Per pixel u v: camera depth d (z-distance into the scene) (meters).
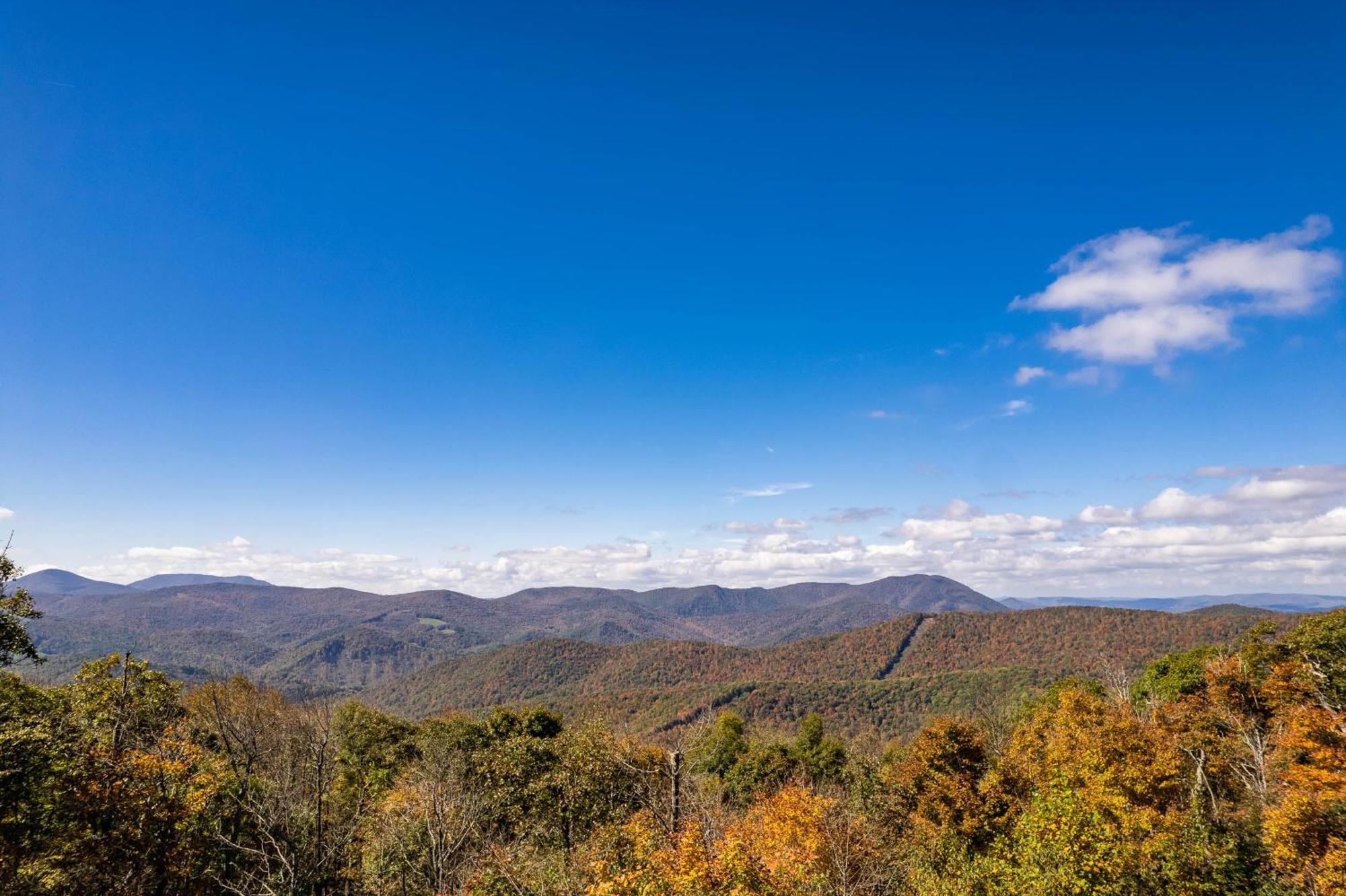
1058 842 22.03
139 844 19.34
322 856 22.62
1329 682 31.95
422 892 24.50
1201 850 22.62
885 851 29.70
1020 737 42.72
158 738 26.64
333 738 31.53
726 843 22.75
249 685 55.38
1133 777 33.03
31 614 20.81
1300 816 22.83
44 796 18.56
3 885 16.50
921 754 38.06
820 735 70.94
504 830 34.56
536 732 63.53
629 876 21.28
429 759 40.62
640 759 35.47
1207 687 46.50
